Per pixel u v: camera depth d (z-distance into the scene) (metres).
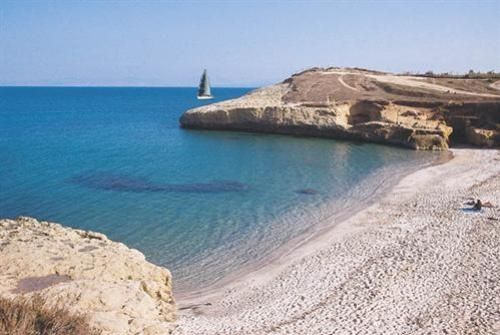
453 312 15.96
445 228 25.08
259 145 59.91
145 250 23.30
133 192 34.91
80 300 12.49
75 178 39.56
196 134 71.94
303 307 16.86
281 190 35.53
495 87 78.31
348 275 19.59
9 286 12.66
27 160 48.22
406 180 37.66
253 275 20.31
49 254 14.57
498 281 18.33
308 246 23.48
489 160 46.91
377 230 25.30
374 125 62.03
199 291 18.86
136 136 70.00
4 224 18.17
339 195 33.75
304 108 69.00
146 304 13.20
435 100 66.50
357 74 91.88
